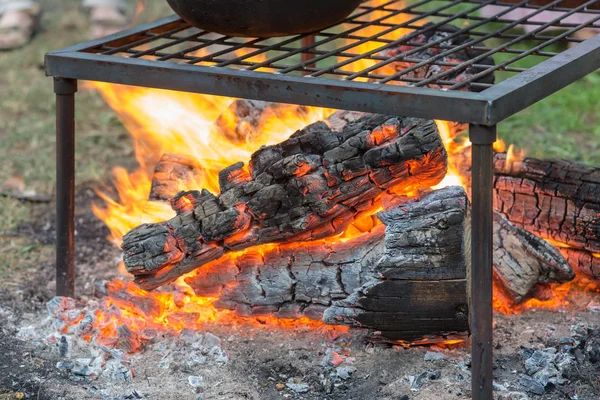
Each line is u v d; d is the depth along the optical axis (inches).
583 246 110.7
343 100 84.4
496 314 108.1
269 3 94.4
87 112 184.5
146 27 114.3
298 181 95.3
